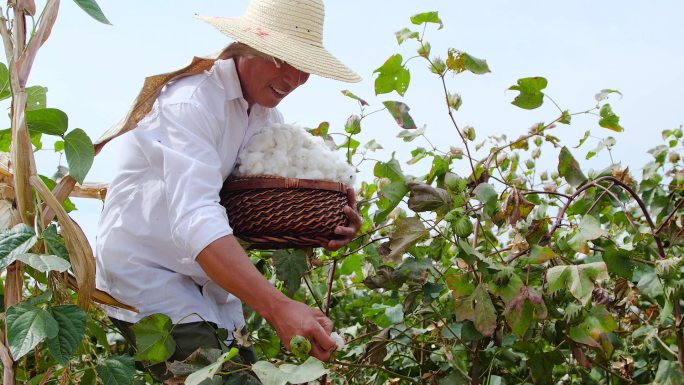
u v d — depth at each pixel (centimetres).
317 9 247
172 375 234
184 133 224
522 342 254
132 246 232
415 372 303
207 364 213
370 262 305
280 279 266
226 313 250
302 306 207
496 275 230
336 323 355
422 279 263
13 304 197
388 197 261
